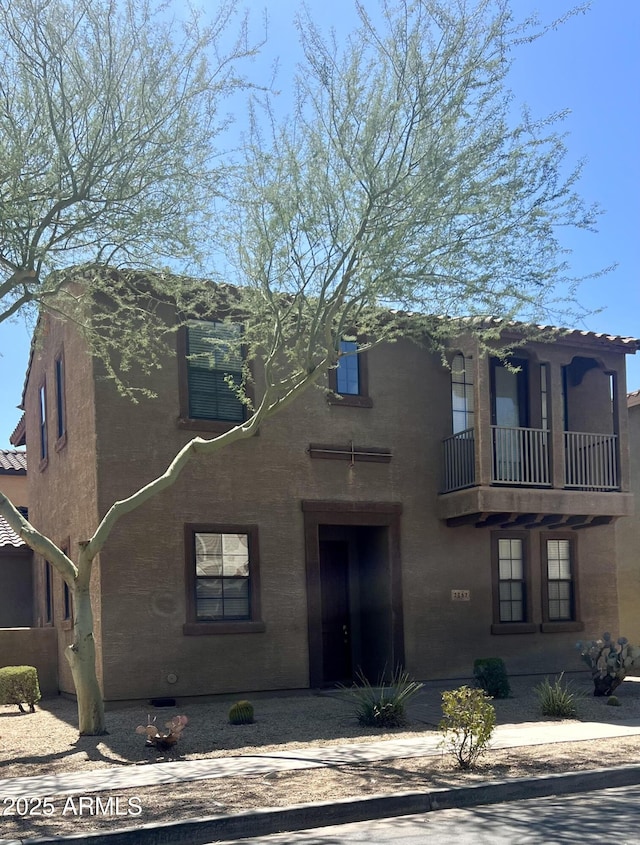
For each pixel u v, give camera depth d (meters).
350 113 11.26
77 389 15.19
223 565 14.61
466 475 16.12
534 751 10.02
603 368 16.95
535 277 11.65
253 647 14.48
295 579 15.05
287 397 11.39
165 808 7.52
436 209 11.20
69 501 15.68
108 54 10.48
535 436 16.39
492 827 7.17
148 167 10.84
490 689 14.51
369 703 11.84
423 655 16.05
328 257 11.53
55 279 11.43
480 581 16.80
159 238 11.36
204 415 14.79
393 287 11.30
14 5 9.98
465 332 14.39
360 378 16.25
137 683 13.51
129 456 14.06
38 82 10.31
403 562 16.12
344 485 15.77
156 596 13.86
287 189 11.45
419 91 11.12
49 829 6.93
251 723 11.94
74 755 10.01
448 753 9.79
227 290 13.37
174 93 10.84
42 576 18.50
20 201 10.30
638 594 22.02
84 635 11.16
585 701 14.23
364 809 7.69
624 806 7.89
